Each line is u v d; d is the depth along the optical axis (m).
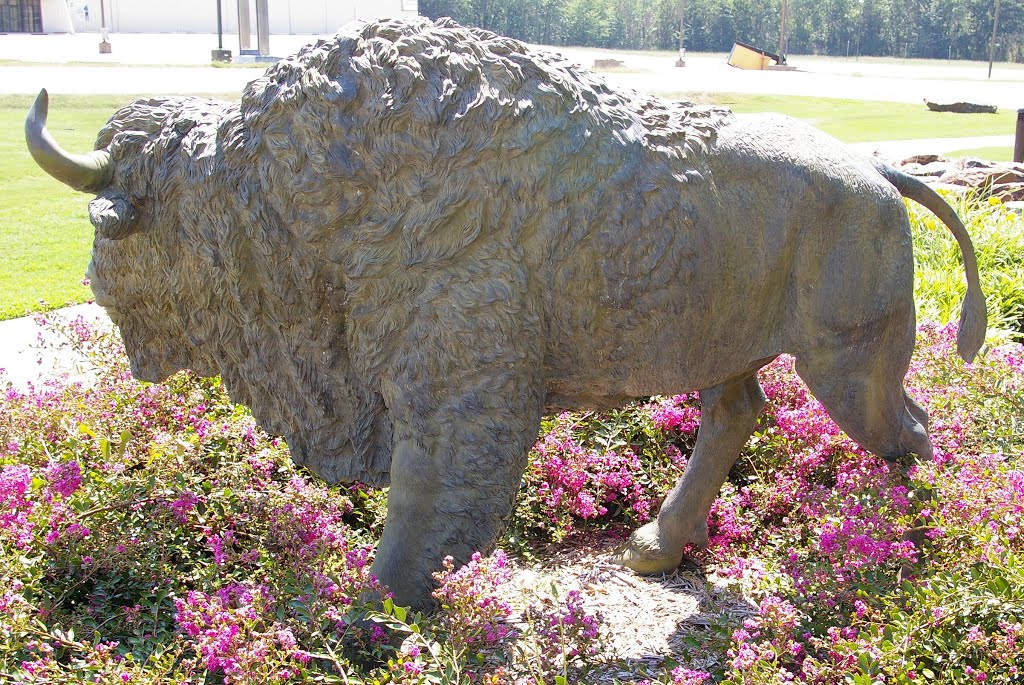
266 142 2.75
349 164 2.70
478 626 2.62
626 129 2.85
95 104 15.40
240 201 2.79
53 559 3.02
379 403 3.04
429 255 2.71
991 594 2.76
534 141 2.72
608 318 2.87
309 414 3.07
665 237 2.83
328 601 2.78
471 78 2.72
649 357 2.96
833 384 3.12
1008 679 2.60
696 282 2.90
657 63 34.78
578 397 3.13
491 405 2.79
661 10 50.94
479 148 2.69
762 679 2.52
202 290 2.97
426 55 2.71
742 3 52.53
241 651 2.45
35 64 22.14
